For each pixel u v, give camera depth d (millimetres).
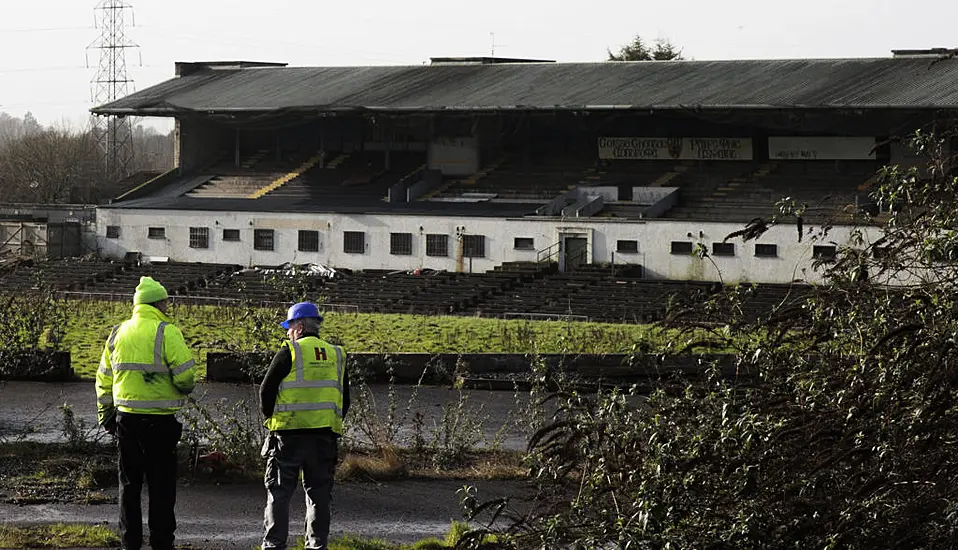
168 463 46312
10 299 106188
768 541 34938
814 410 35625
